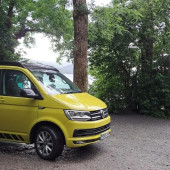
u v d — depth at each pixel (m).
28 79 6.45
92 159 6.21
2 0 13.37
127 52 13.70
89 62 15.08
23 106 6.29
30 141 6.27
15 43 12.68
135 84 14.45
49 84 6.61
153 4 13.68
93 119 6.11
